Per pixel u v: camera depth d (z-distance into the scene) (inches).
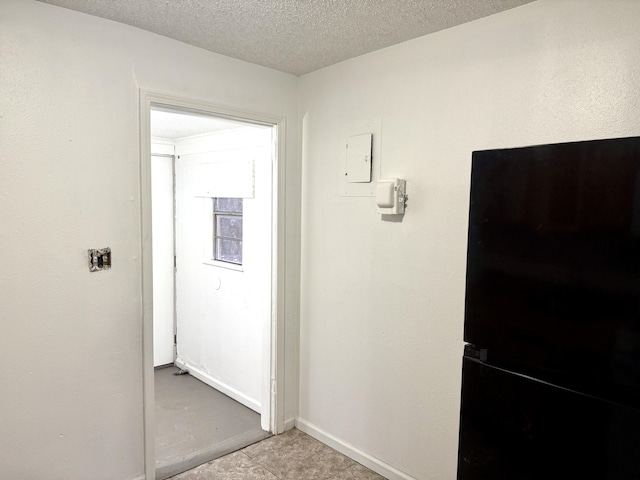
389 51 90.1
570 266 53.2
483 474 62.2
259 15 76.0
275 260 109.7
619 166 49.0
